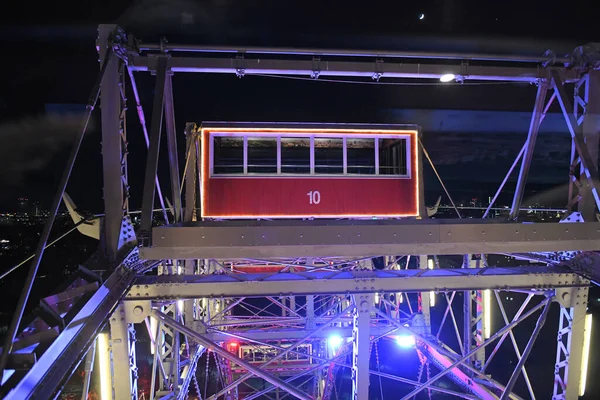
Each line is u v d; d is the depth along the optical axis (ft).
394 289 21.13
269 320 48.67
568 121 23.15
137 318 20.10
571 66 23.85
